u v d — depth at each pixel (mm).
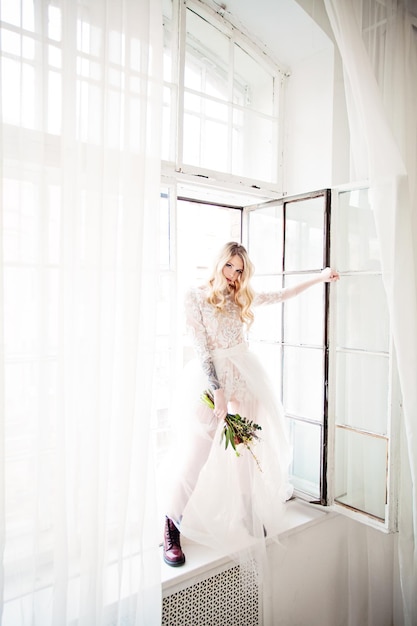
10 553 1158
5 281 1117
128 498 1279
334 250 1953
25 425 1165
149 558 1341
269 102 2385
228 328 1828
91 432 1211
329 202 1935
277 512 1846
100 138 1203
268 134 2406
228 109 2207
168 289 1870
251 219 2393
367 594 2105
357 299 2070
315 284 2072
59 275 1152
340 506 1971
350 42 1695
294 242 2203
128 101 1247
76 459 1211
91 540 1202
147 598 1341
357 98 1729
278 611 1899
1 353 1073
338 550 2156
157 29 1306
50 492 1201
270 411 1870
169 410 1891
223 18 2086
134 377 1268
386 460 1984
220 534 1685
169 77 1936
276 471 1854
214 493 1735
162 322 1929
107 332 1245
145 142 1274
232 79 2178
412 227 1911
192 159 2141
